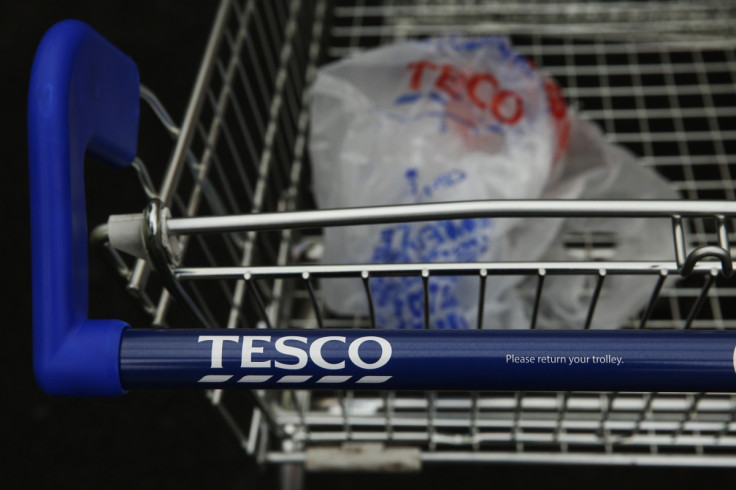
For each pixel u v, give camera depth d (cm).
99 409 180
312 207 165
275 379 69
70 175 70
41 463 175
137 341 68
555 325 133
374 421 122
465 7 178
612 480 168
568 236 139
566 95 180
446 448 152
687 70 185
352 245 130
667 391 68
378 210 74
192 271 78
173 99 219
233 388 70
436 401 125
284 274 79
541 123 136
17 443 177
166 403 180
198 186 105
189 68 225
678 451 148
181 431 178
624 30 175
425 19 181
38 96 70
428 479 170
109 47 80
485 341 67
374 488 170
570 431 131
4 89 226
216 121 112
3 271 199
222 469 174
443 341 68
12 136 219
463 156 135
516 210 74
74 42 73
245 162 200
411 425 123
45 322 68
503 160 133
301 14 157
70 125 70
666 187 143
